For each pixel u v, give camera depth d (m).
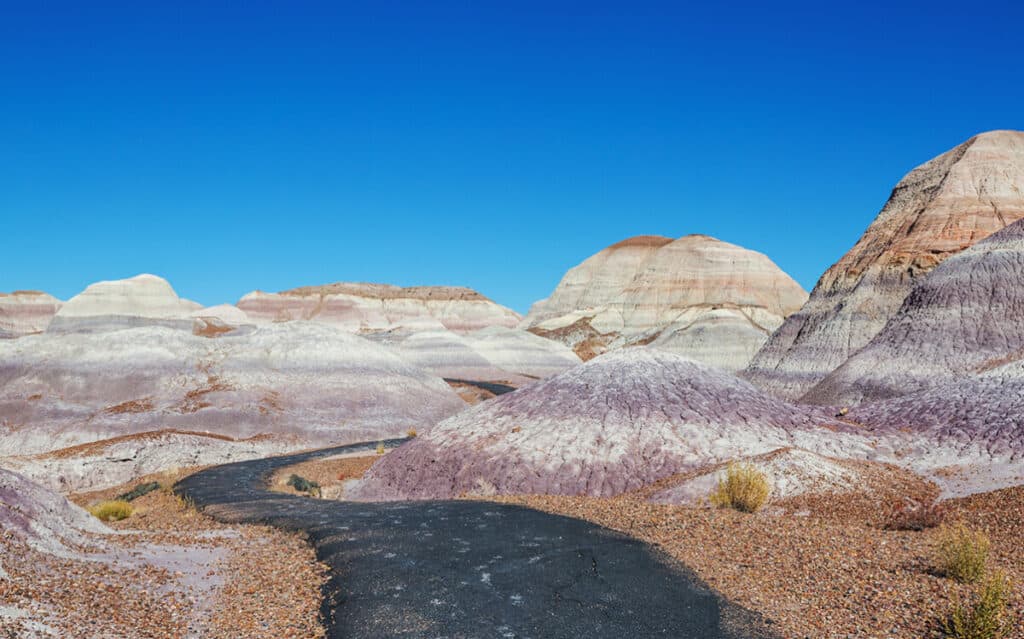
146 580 11.10
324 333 62.50
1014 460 20.81
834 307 65.00
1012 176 68.81
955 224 65.31
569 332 155.62
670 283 157.00
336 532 15.00
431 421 56.03
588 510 16.19
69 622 8.82
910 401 27.75
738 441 24.73
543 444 25.34
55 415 48.53
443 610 10.12
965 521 15.93
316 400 54.06
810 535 13.19
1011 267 44.00
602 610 9.95
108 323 113.25
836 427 26.64
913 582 10.40
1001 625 8.76
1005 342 39.91
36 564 10.48
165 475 35.81
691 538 13.24
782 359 63.16
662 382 28.89
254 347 59.34
